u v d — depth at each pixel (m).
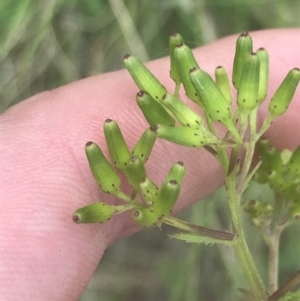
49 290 0.07
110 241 0.08
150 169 0.08
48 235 0.07
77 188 0.08
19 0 0.10
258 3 0.11
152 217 0.06
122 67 0.12
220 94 0.06
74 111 0.08
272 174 0.07
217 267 0.12
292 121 0.09
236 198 0.06
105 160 0.06
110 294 0.12
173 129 0.06
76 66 0.11
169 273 0.12
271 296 0.06
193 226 0.06
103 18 0.11
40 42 0.11
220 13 0.11
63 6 0.11
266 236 0.07
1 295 0.07
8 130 0.08
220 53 0.09
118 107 0.08
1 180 0.07
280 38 0.09
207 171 0.09
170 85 0.09
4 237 0.07
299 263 0.12
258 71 0.06
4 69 0.11
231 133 0.06
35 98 0.09
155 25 0.11
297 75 0.06
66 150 0.08
